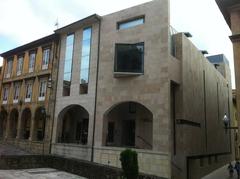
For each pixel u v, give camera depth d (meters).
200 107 24.53
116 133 23.34
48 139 25.52
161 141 17.72
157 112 18.34
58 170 19.47
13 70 33.28
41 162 20.27
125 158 13.26
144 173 16.50
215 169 27.67
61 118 25.59
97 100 22.19
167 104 17.97
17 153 24.50
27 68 31.05
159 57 19.14
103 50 22.86
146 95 19.14
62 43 27.22
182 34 21.08
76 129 26.66
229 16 16.11
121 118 23.62
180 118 19.86
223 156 32.19
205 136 25.14
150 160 17.89
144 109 22.09
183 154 19.16
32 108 28.72
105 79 22.03
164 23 19.52
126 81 20.58
